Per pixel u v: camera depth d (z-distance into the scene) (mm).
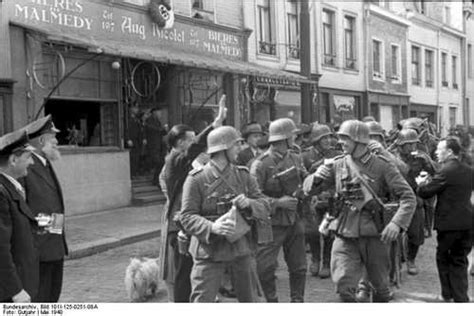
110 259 8648
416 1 31359
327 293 6703
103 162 12906
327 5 22625
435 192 5887
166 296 6469
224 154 4484
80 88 12742
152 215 12141
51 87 11953
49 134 4793
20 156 3955
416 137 7469
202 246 4375
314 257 7504
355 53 24766
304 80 14727
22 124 11172
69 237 9703
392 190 4879
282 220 5590
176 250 5059
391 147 7648
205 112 16766
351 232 4836
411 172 7219
